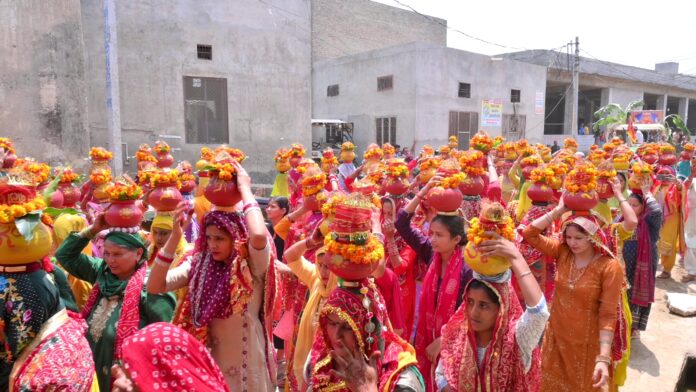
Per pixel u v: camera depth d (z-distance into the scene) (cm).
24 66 947
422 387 211
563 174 479
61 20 989
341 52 3088
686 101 4053
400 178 485
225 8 1412
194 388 179
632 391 497
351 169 902
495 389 254
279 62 1515
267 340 306
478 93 2397
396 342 223
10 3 925
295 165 799
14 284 229
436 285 339
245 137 1481
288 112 1545
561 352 376
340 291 214
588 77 3130
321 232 324
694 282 872
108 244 301
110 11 1005
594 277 360
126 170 1295
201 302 281
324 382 211
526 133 2656
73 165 1020
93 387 239
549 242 390
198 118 1402
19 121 947
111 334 296
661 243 881
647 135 2714
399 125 2238
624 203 447
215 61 1411
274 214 543
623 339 376
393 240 398
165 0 1320
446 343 279
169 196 354
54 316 237
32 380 210
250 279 288
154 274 283
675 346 604
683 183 902
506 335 254
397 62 2228
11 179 227
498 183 556
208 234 282
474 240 249
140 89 1304
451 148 780
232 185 280
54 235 421
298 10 1538
